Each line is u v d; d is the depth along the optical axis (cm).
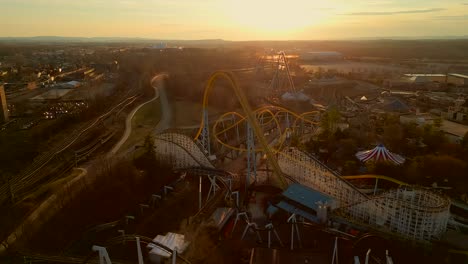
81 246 6209
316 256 5603
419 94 19262
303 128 13200
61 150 10450
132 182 8225
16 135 11638
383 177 7481
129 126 13312
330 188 7650
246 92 18975
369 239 5841
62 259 5638
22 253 5784
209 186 8706
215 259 5791
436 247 5691
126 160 9175
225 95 18125
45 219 6706
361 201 6781
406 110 15488
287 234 6475
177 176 8888
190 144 9494
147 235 6625
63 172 8981
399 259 5547
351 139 10550
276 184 8619
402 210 6125
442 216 5938
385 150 8119
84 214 7056
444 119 14262
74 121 13650
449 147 9538
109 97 17925
